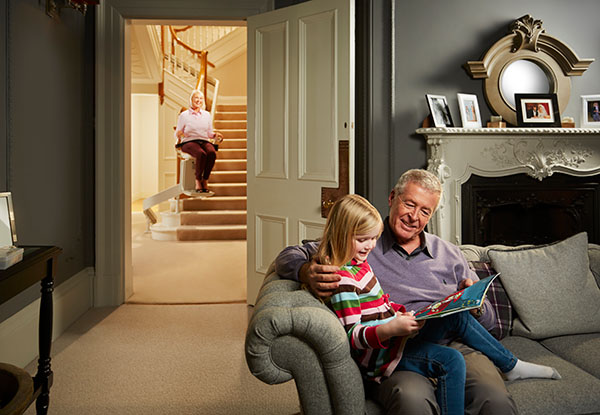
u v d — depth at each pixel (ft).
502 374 5.97
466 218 12.76
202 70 26.81
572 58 12.81
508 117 12.92
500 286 7.51
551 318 7.22
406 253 6.61
